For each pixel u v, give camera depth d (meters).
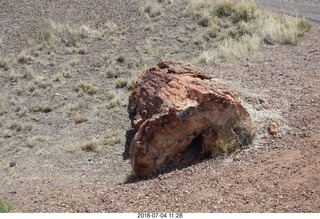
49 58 17.17
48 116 14.33
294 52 15.52
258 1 20.97
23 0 20.52
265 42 16.81
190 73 11.04
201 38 17.56
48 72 16.48
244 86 12.77
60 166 11.78
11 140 13.34
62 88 15.61
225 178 8.34
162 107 9.82
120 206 7.91
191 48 17.27
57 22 18.94
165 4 20.08
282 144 9.32
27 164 12.02
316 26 17.77
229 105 9.58
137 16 19.25
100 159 11.92
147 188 8.53
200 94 9.61
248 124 9.65
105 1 20.34
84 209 7.98
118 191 8.66
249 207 7.25
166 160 9.53
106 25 18.73
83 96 15.14
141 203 7.91
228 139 9.52
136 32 18.34
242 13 18.64
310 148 8.88
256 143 9.52
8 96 15.36
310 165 8.24
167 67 11.51
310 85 12.28
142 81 11.83
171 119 9.38
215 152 9.41
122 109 14.27
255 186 7.88
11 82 16.06
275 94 11.84
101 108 14.46
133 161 9.55
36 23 18.94
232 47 16.62
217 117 9.55
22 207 8.57
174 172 9.01
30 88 15.62
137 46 17.47
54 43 17.91
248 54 16.03
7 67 16.75
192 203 7.62
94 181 10.34
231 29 17.91
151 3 19.86
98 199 8.40
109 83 15.72
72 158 12.12
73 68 16.56
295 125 9.97
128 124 13.56
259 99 11.02
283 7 20.06
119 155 11.96
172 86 10.45
